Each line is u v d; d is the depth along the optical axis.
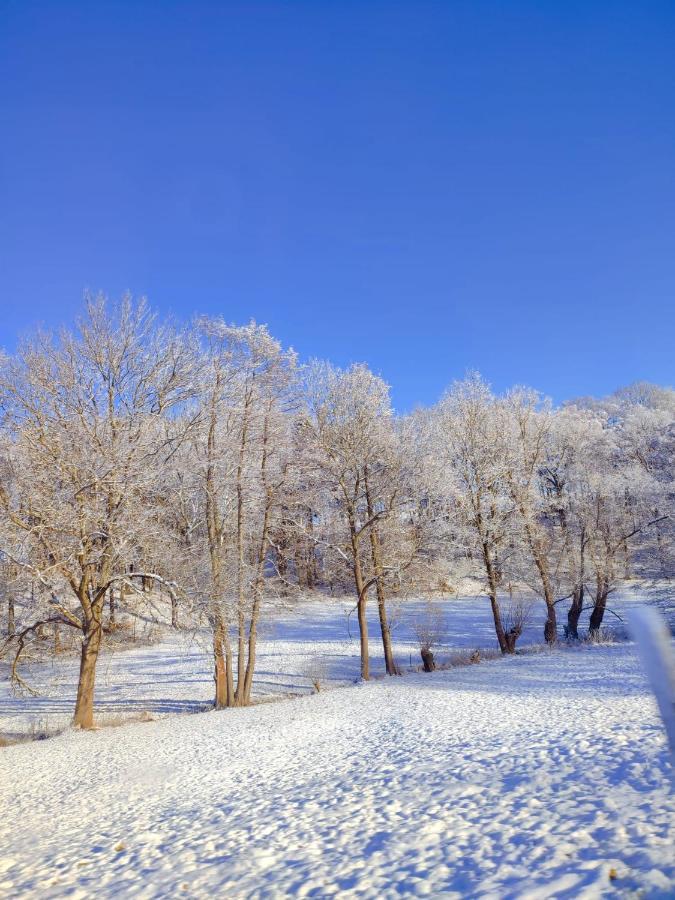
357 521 30.94
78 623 22.94
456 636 40.69
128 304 23.62
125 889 7.59
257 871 7.64
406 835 8.23
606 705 16.66
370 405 30.59
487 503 34.69
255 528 28.03
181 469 24.08
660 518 35.28
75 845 9.99
